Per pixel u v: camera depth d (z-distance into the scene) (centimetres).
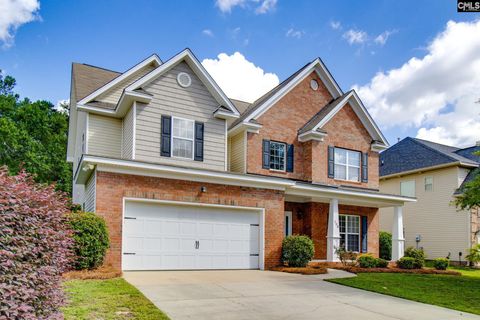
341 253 1639
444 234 2561
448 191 2569
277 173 1873
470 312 916
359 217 2062
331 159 1970
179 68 1562
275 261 1498
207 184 1387
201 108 1586
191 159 1530
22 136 3253
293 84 1986
